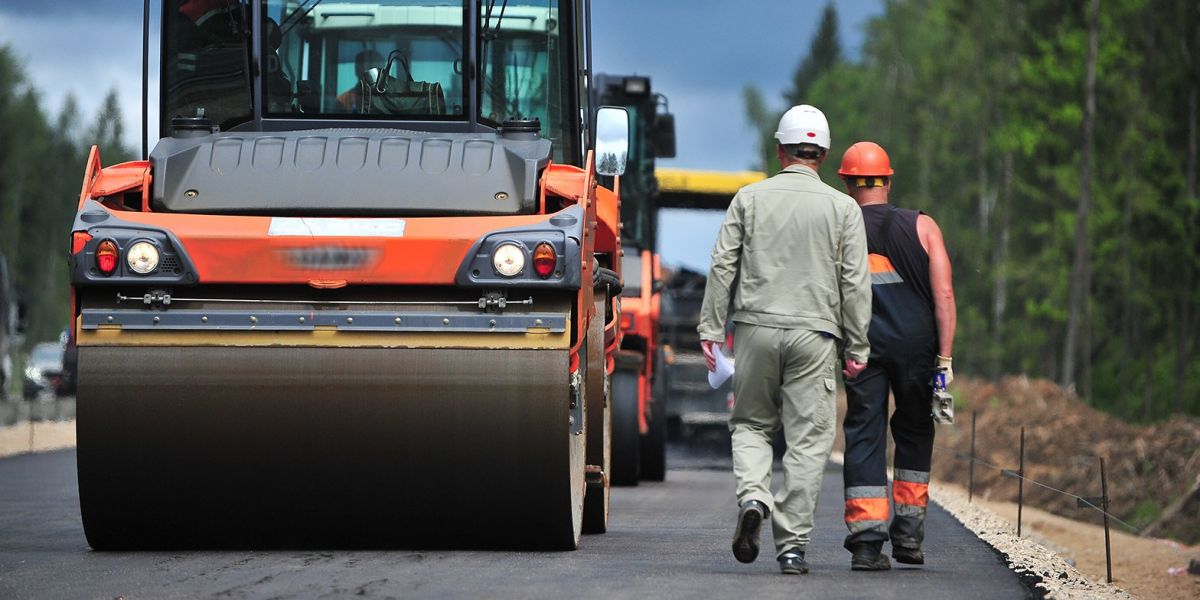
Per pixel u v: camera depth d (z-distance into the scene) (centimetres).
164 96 2969
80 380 2461
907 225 2448
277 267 2452
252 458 2483
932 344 2434
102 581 2200
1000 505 5716
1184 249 13425
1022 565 2589
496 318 2469
